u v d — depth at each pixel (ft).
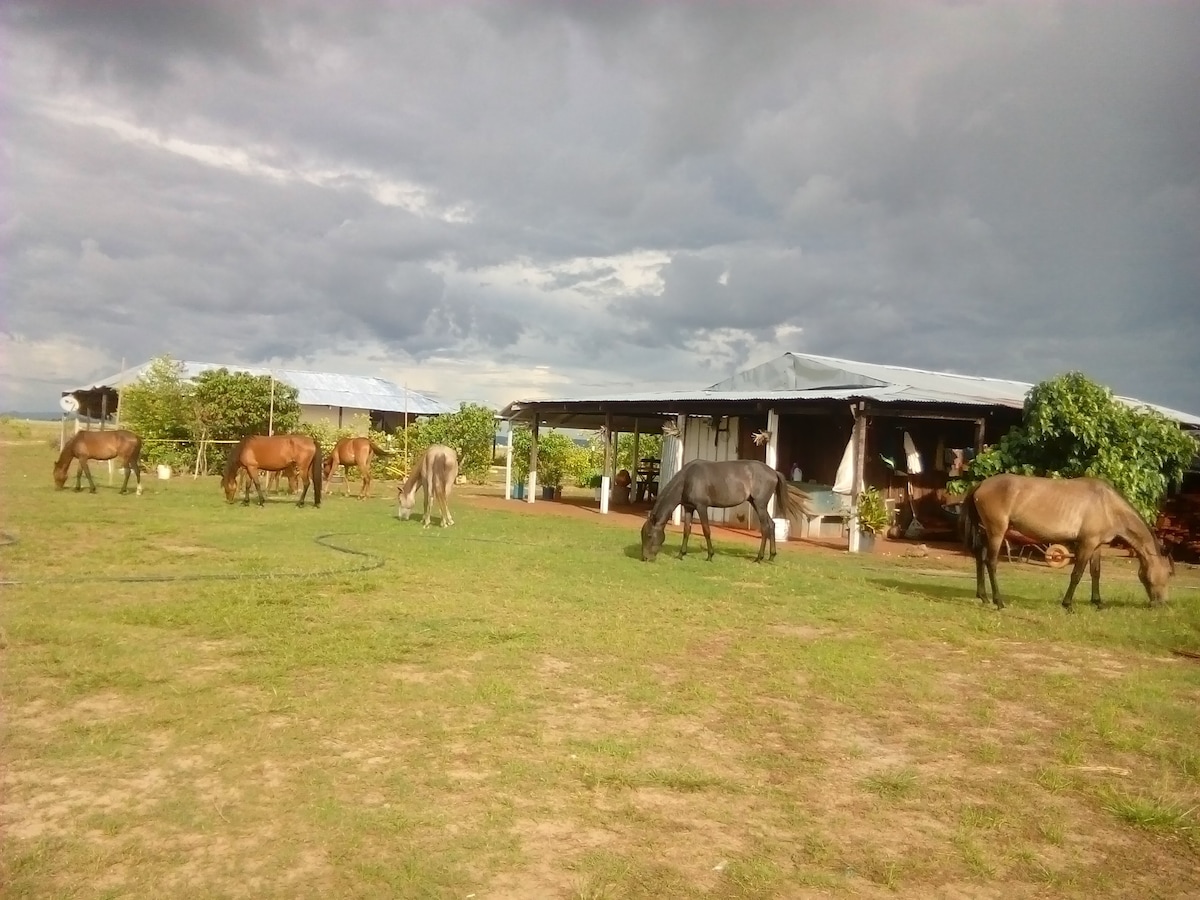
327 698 19.36
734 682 21.99
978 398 58.80
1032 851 13.64
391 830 13.35
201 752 16.19
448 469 54.49
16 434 188.96
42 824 13.17
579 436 148.66
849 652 25.31
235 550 40.81
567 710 19.34
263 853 12.57
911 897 12.19
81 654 21.99
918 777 16.46
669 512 42.98
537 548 45.70
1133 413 52.26
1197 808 15.37
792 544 57.00
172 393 98.37
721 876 12.48
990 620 30.58
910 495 64.23
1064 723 19.90
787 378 70.28
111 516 52.49
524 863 12.56
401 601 30.12
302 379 140.15
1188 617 31.01
